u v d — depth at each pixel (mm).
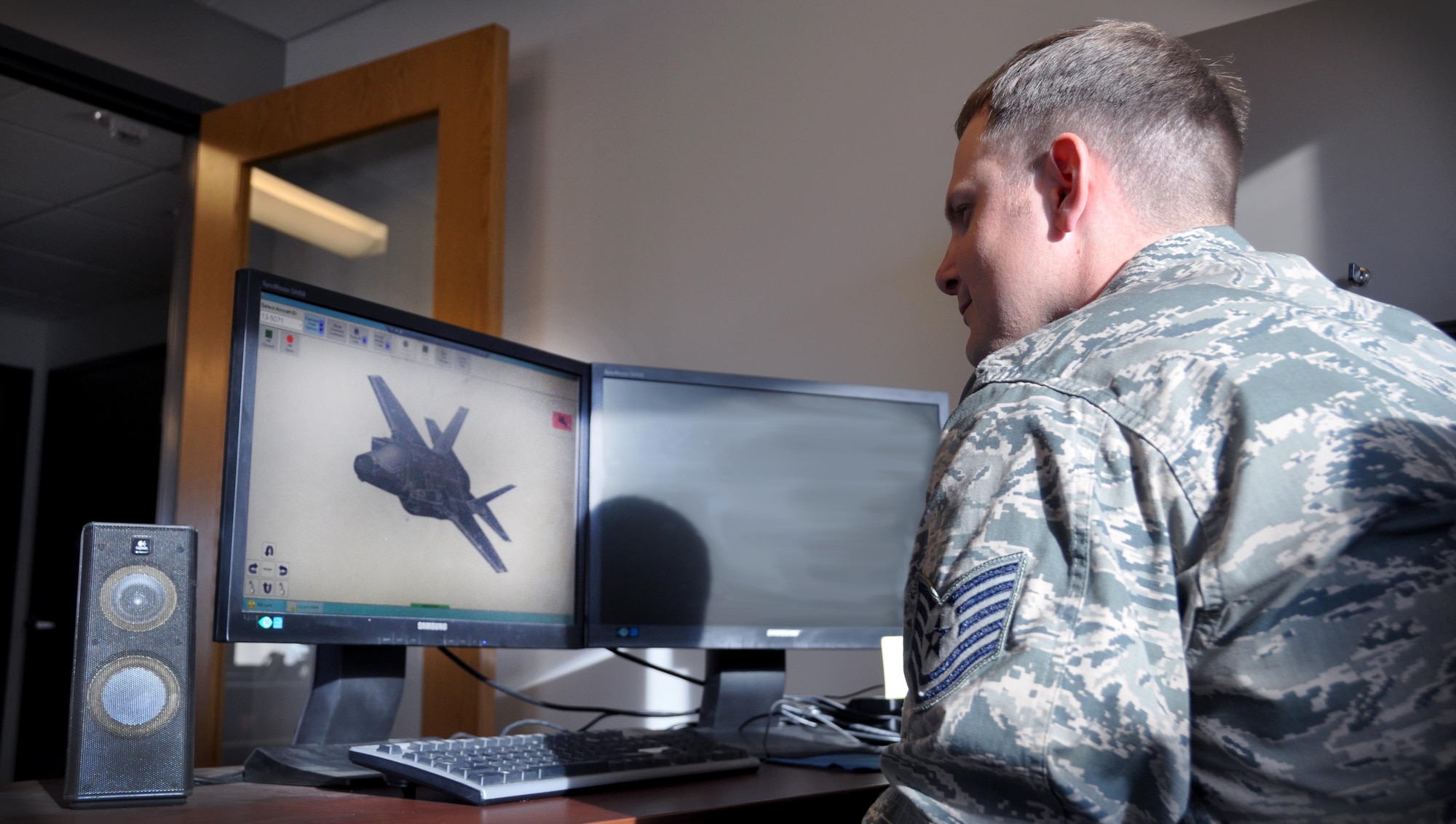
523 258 2701
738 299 2354
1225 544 522
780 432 1482
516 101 2791
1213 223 745
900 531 1521
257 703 2777
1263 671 508
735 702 1437
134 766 814
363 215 2840
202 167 3002
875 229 2197
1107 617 542
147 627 839
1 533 5613
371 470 1123
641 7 2623
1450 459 516
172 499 3061
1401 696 490
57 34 2855
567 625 1306
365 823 746
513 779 868
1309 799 507
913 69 2203
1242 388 553
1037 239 759
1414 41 1661
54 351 5852
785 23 2396
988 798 564
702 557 1400
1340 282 1663
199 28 3127
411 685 2557
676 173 2498
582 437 1366
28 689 5426
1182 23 1883
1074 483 573
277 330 1058
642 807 836
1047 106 767
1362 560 502
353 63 3137
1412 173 1633
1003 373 655
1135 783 538
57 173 4156
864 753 1185
